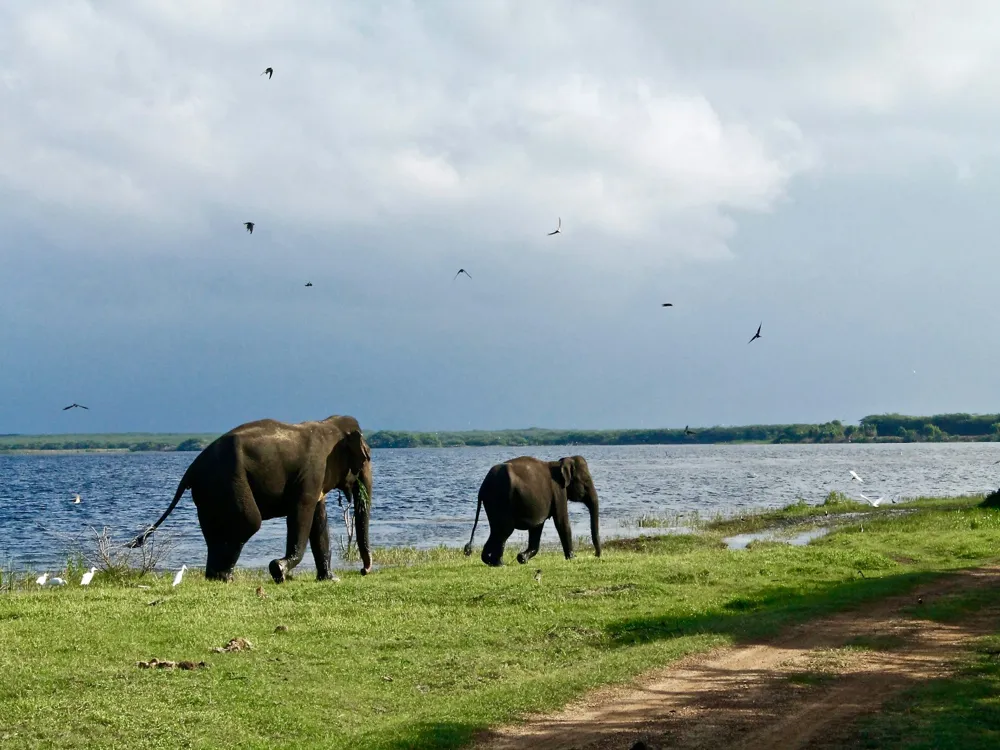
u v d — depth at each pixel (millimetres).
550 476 25578
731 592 18453
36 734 9977
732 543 33469
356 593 17359
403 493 65375
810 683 12250
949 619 16266
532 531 25219
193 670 12227
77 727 10203
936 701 11227
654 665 13070
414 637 14328
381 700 11688
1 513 50469
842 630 15367
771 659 13516
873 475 86438
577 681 12109
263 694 11484
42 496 65750
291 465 20469
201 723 10531
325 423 21656
